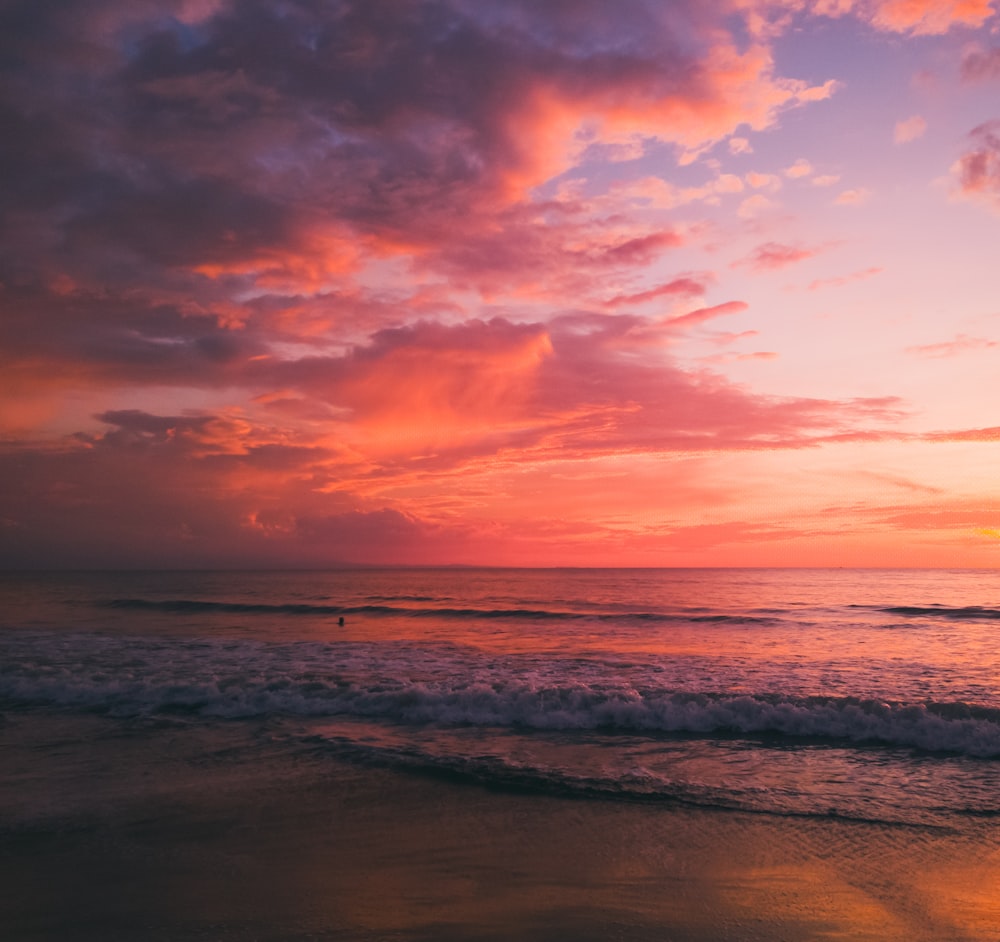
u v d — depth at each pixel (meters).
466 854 5.77
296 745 9.08
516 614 31.81
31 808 6.81
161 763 8.29
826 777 7.89
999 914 4.73
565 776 7.81
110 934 4.42
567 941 4.34
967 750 8.94
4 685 12.52
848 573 127.94
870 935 4.43
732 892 5.08
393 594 51.91
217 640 19.34
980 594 51.12
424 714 10.65
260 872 5.39
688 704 10.71
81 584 73.25
